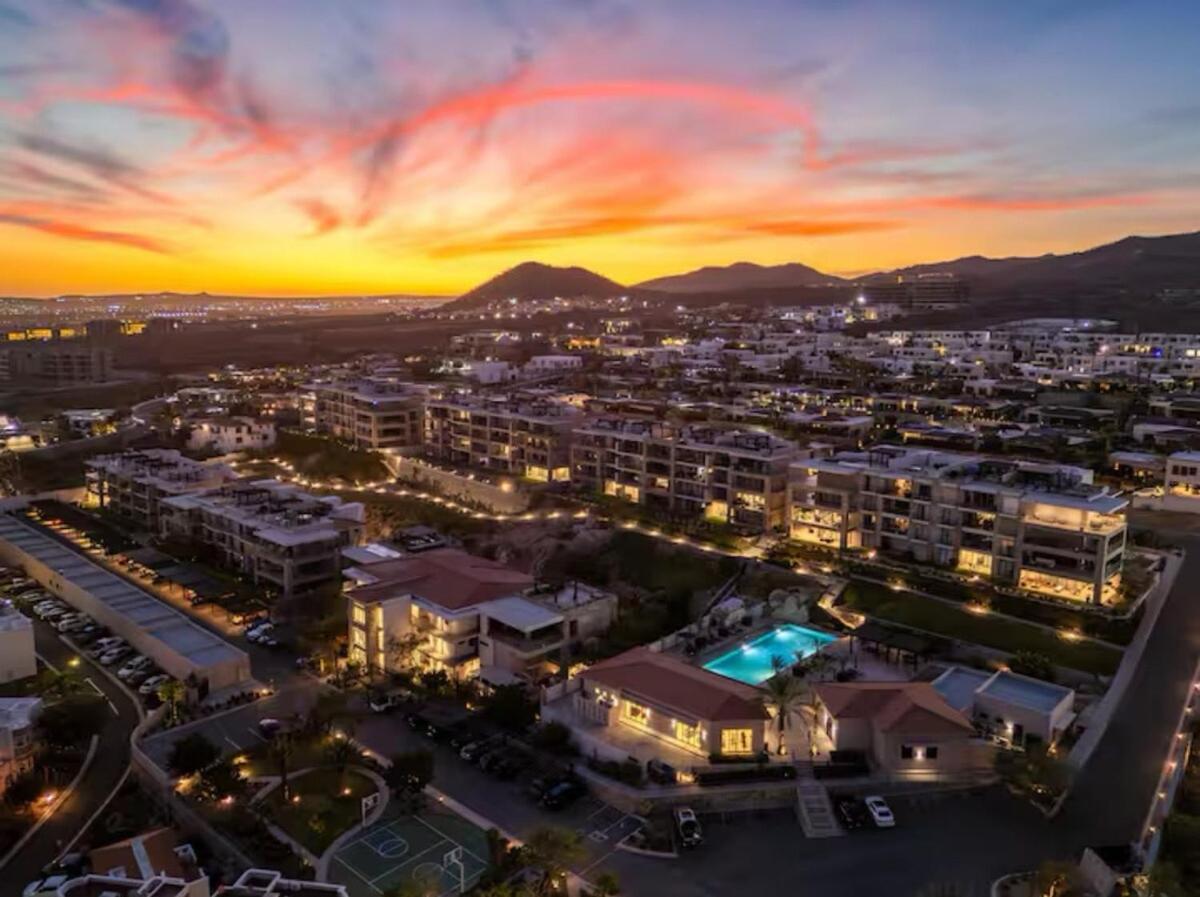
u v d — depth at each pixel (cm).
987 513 11194
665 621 10831
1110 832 6875
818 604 11119
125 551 14162
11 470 19088
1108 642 9650
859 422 19125
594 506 15262
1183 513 13862
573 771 7788
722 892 6319
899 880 6400
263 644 10825
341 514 13650
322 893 5697
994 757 7581
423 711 9000
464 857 6788
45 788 8062
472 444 18825
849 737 7881
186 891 5684
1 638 9931
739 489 13800
